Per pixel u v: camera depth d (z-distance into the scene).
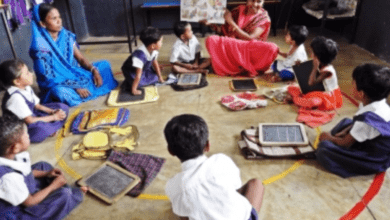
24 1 4.01
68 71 3.46
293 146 2.48
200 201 1.25
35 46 3.14
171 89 3.69
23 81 2.51
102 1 5.86
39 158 2.52
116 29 6.14
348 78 3.90
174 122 1.37
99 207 2.03
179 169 2.36
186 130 1.32
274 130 2.65
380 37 4.57
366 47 4.98
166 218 1.94
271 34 6.07
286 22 6.30
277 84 3.75
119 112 3.11
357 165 2.16
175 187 1.28
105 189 2.14
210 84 3.80
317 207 1.99
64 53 3.47
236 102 3.25
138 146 2.63
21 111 2.52
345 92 3.52
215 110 3.19
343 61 4.52
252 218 1.49
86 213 1.99
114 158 2.45
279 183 2.20
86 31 6.13
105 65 3.83
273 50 3.78
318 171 2.30
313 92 3.13
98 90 3.60
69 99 3.29
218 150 2.57
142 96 3.48
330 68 2.98
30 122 2.59
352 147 2.20
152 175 2.28
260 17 4.27
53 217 1.87
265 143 2.48
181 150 1.33
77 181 2.21
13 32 4.01
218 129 2.86
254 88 3.60
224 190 1.25
